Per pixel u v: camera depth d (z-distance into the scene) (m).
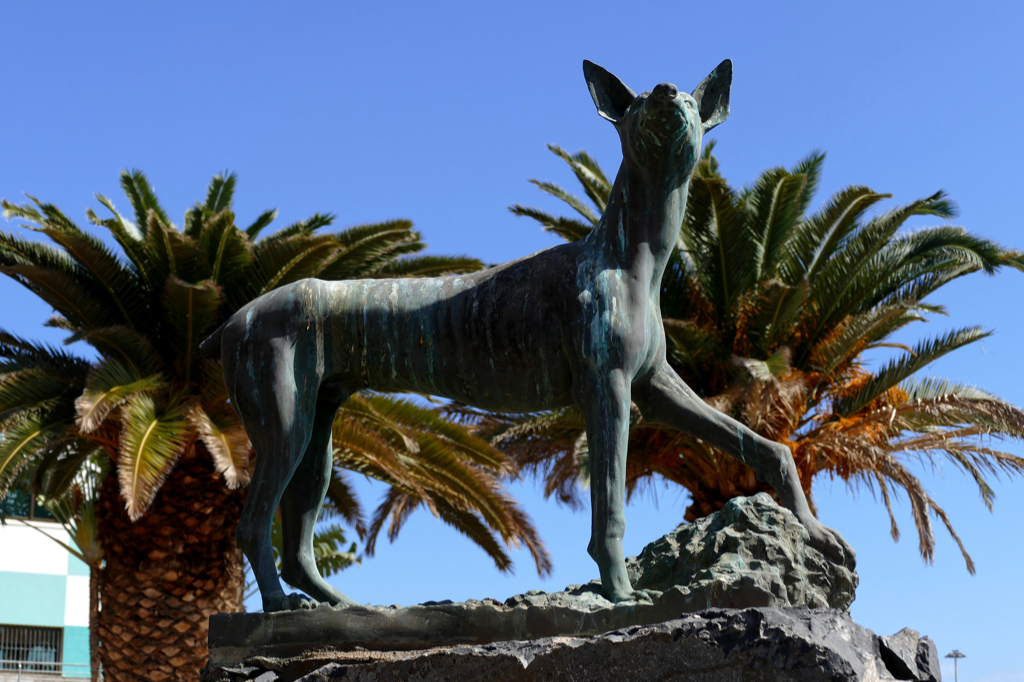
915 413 14.75
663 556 4.26
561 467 15.95
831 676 3.42
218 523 13.61
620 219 4.37
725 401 13.25
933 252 14.86
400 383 4.50
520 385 4.34
